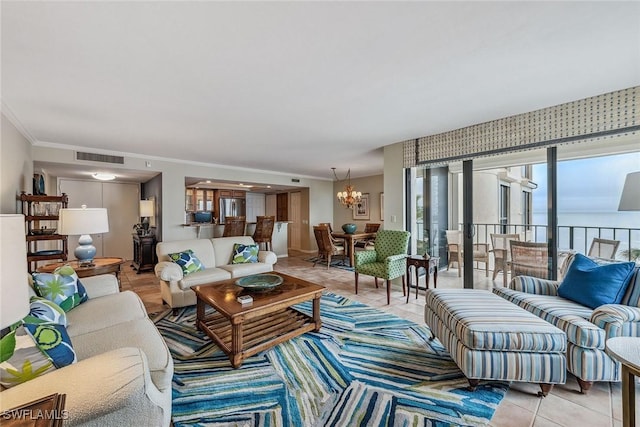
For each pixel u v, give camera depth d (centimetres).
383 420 150
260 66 192
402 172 411
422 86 226
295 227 868
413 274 426
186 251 347
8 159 274
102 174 470
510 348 169
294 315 283
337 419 151
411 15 142
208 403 164
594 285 206
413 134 368
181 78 208
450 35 160
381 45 169
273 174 698
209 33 155
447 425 147
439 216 441
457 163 369
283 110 276
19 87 218
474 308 198
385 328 271
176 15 139
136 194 667
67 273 209
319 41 164
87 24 145
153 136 365
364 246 642
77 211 286
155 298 365
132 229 655
